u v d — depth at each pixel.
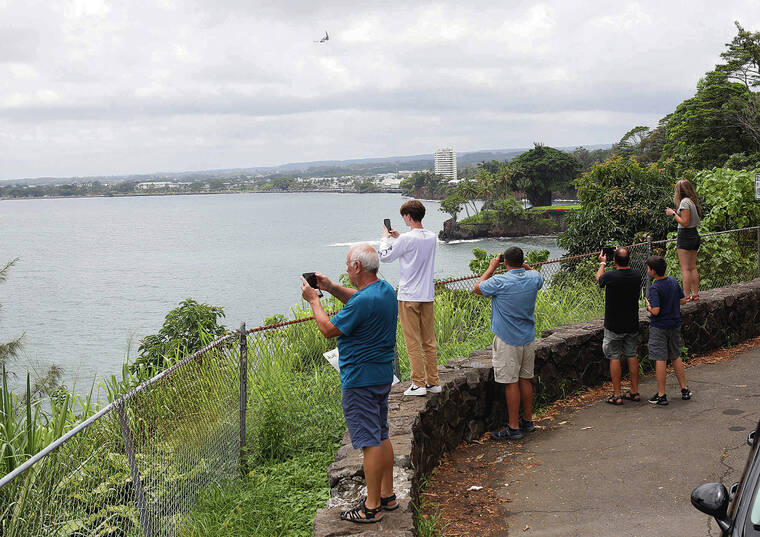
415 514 4.73
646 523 4.95
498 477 6.11
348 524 4.28
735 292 11.05
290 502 5.46
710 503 2.90
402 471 5.05
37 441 5.85
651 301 7.84
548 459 6.46
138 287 126.00
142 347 11.02
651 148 142.50
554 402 8.34
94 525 4.30
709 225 14.83
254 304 98.69
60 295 120.56
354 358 4.24
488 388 7.47
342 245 187.38
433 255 6.60
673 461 6.13
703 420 7.22
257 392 7.45
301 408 7.50
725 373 9.12
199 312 11.17
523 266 7.07
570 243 21.28
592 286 11.46
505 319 7.03
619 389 8.05
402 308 6.54
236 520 5.16
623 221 20.86
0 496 3.91
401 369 8.30
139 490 4.55
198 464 5.69
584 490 5.65
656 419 7.40
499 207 182.00
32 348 73.31
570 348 8.60
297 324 9.32
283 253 173.88
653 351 7.91
